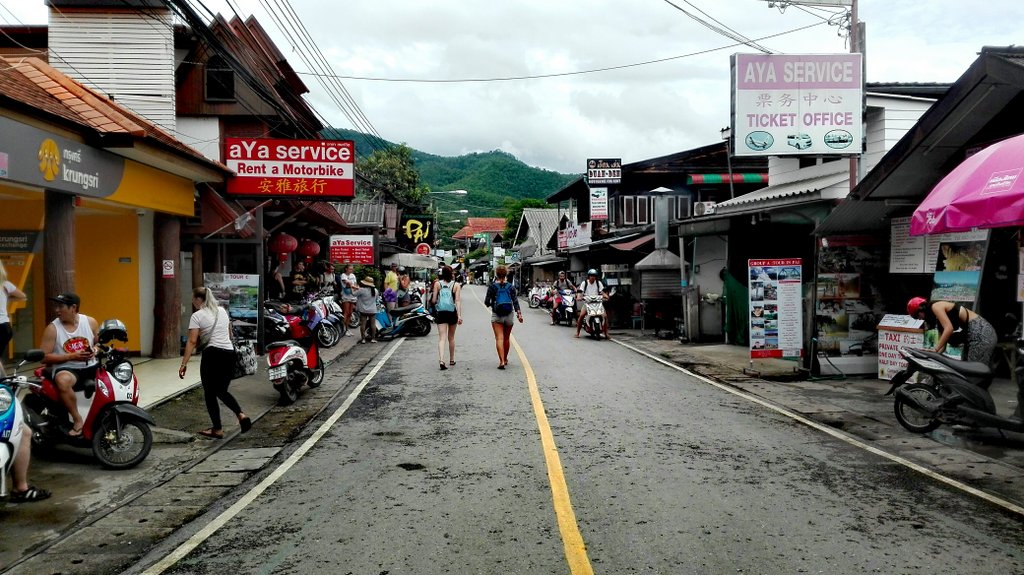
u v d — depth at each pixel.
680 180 29.23
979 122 9.23
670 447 7.33
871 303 12.07
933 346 10.31
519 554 4.58
